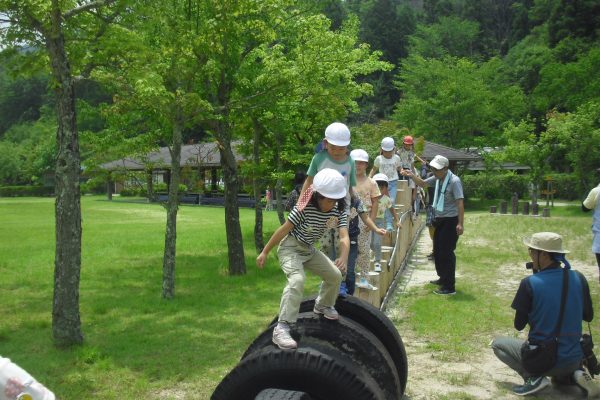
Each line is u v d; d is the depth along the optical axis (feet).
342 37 39.45
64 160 22.04
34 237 65.46
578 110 102.47
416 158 50.60
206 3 31.32
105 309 28.76
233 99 37.91
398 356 15.56
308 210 13.76
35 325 26.32
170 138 38.09
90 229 73.36
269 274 38.50
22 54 24.91
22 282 36.76
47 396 7.38
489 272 37.11
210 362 20.71
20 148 230.27
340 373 11.53
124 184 38.14
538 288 16.34
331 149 17.46
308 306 15.40
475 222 74.79
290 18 40.06
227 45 34.94
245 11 32.58
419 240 54.39
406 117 145.79
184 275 38.58
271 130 46.73
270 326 14.74
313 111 42.91
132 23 26.48
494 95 144.15
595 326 24.39
